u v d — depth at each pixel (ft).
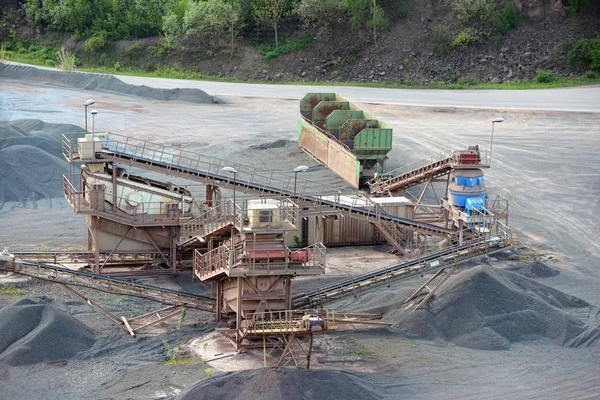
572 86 334.65
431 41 367.66
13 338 118.42
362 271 156.56
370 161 210.38
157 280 149.69
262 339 120.88
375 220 158.30
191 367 114.01
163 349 120.88
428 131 269.85
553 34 361.10
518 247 172.76
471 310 128.67
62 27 437.99
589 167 231.50
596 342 124.47
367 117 228.84
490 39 363.15
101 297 140.26
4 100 316.19
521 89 334.44
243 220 115.34
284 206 122.11
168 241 152.66
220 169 224.53
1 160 204.33
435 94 331.16
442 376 112.78
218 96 337.11
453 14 375.25
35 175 207.10
